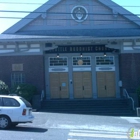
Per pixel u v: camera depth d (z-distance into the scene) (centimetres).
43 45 3234
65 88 3400
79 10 3388
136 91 3041
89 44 3381
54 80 3397
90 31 3294
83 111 2934
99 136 1727
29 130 1855
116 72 3397
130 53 3256
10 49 3231
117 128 2058
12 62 3225
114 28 3375
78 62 3406
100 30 3334
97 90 3403
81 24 3381
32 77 3206
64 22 3372
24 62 3222
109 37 3092
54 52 3391
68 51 3400
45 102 3098
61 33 3238
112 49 3378
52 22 3362
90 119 2450
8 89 3011
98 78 3406
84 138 1644
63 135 1719
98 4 3397
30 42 3198
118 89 3384
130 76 3244
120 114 2830
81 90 3403
